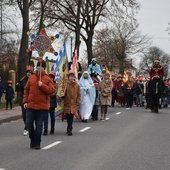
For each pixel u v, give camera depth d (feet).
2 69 131.85
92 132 44.45
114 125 51.60
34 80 32.86
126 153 31.89
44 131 41.96
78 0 120.67
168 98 96.32
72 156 30.40
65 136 41.11
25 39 84.58
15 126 51.29
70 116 41.91
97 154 31.35
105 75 58.54
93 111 58.34
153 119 59.98
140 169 26.20
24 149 33.32
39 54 38.70
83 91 55.77
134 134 42.98
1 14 101.76
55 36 39.52
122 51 230.48
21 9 90.17
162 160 29.22
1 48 117.80
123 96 90.02
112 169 26.12
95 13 135.74
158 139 39.52
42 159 29.12
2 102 109.70
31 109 33.01
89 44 139.03
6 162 27.99
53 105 42.32
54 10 126.00
